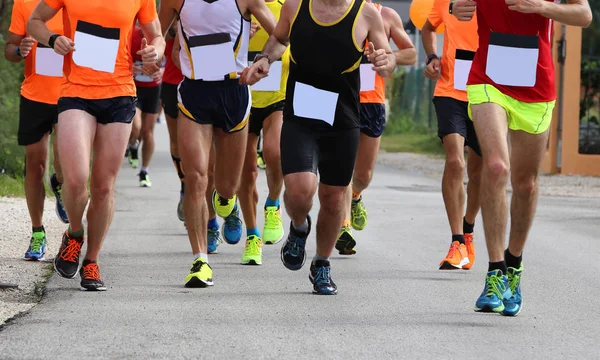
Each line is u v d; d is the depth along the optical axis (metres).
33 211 21.42
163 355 13.58
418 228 27.72
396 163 53.53
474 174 21.69
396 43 21.44
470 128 21.77
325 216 17.89
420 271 21.02
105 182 17.88
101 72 17.55
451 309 17.08
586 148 51.09
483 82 16.44
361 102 23.33
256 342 14.40
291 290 18.59
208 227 23.11
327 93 17.08
